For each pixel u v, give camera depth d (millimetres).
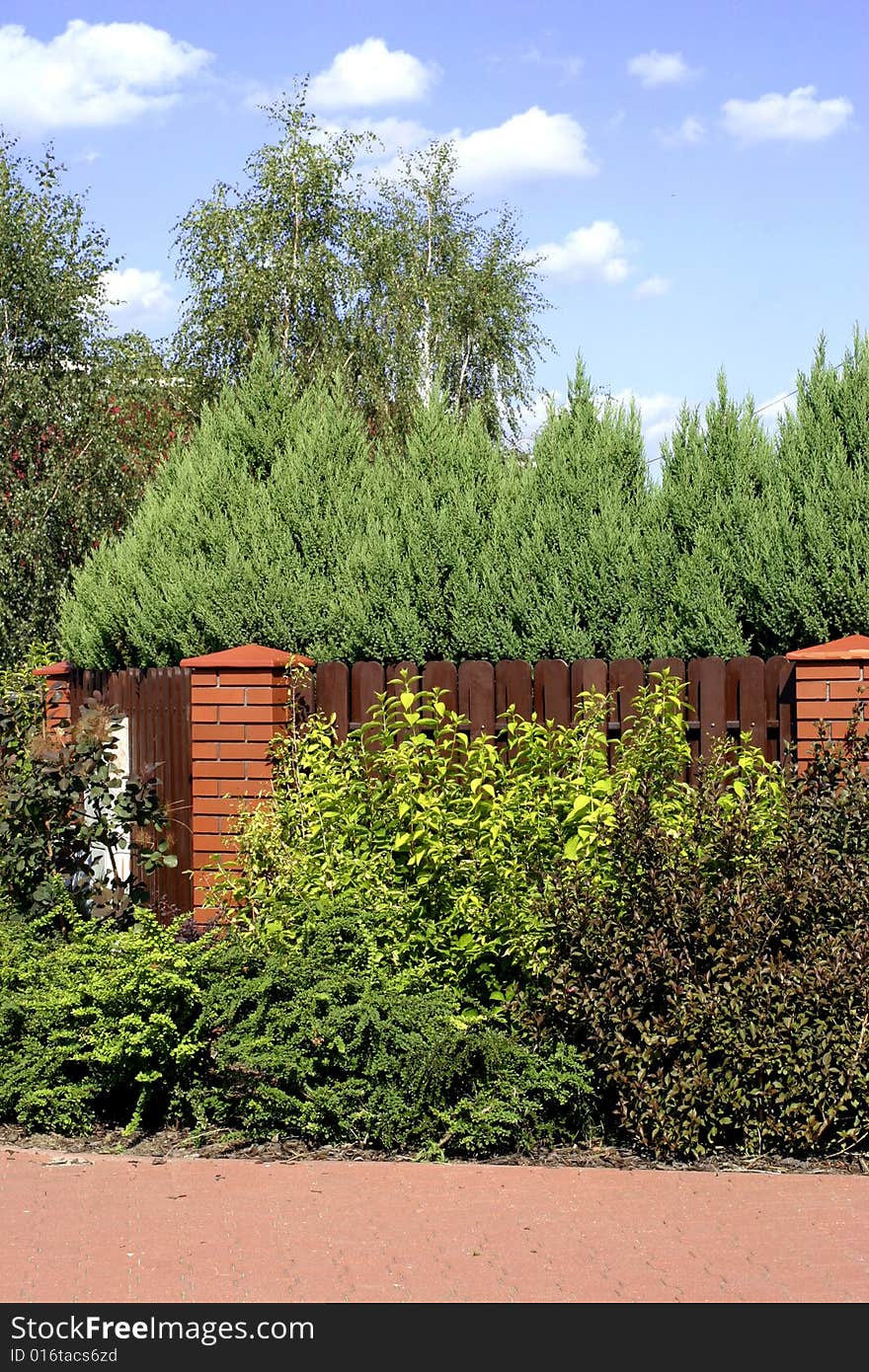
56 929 7035
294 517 9992
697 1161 5359
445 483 9703
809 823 5930
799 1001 5402
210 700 8172
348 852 6586
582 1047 5727
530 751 6840
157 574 10273
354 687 8391
